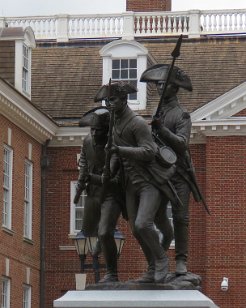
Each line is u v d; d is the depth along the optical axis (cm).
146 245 1953
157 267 1938
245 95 5491
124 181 1964
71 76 6184
